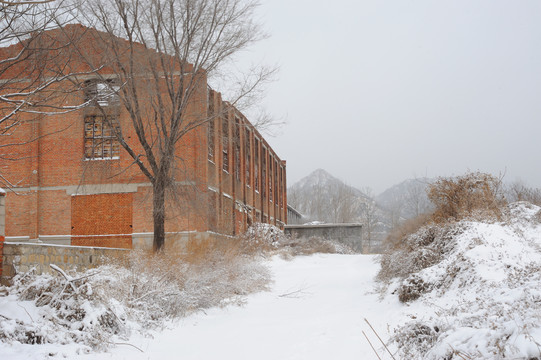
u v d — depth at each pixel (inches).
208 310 492.1
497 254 400.2
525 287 266.4
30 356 263.1
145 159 978.7
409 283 428.8
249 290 620.4
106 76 780.0
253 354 304.7
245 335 366.9
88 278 378.9
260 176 1699.1
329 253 1320.1
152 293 432.5
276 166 2055.9
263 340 346.0
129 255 571.5
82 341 303.7
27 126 1011.9
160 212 733.3
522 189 936.9
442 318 295.6
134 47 725.3
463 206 633.6
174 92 745.6
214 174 1114.1
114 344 316.2
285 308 510.9
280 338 350.3
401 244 696.4
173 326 401.4
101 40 679.7
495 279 354.0
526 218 635.5
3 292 344.8
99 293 351.6
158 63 780.0
